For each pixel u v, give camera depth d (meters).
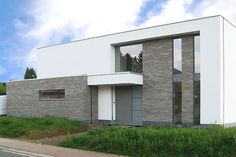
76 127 19.22
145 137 12.18
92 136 13.77
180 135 11.69
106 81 22.05
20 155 11.94
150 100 21.64
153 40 21.72
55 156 11.58
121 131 13.18
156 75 21.47
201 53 19.41
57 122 19.73
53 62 27.17
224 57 19.34
